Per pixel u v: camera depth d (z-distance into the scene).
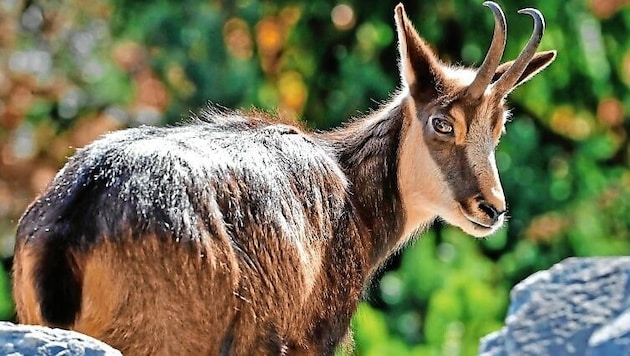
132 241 15.57
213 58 35.75
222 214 16.44
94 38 37.59
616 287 21.17
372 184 19.62
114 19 37.34
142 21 36.31
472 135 19.33
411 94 19.64
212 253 15.97
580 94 38.69
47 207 16.03
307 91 37.59
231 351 16.36
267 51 37.53
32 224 15.99
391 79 37.34
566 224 37.06
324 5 37.44
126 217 15.62
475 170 19.31
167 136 17.06
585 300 21.14
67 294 15.61
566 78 37.91
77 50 37.56
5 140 36.59
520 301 21.56
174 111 35.84
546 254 37.09
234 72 35.56
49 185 16.61
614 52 38.62
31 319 15.87
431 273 34.25
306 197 17.86
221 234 16.16
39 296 15.56
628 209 38.19
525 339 20.92
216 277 16.03
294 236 17.28
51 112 37.00
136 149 16.27
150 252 15.63
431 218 20.20
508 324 21.23
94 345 13.75
